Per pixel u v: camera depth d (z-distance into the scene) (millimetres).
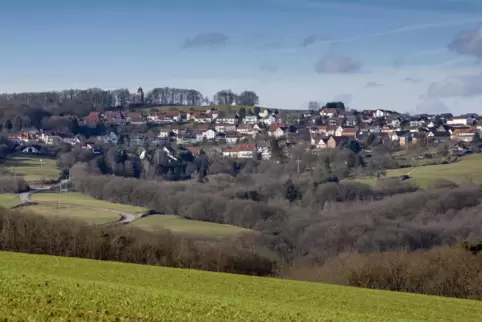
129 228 98750
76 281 49500
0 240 87438
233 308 42469
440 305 59906
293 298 57906
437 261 82062
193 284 61906
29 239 88188
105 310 35125
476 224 121438
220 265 89938
